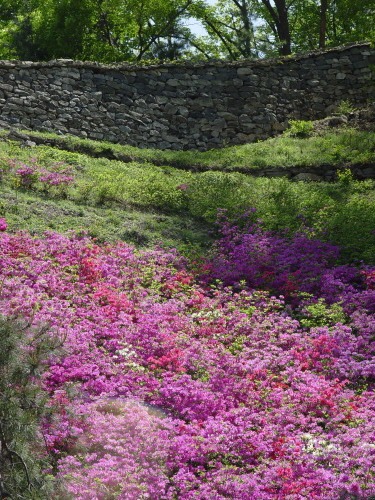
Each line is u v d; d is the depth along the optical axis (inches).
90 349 490.0
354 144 960.3
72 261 614.9
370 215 745.6
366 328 528.1
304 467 384.8
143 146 1043.9
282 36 1641.2
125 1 1536.7
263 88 1118.4
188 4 1641.2
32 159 822.5
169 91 1077.8
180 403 442.0
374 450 386.3
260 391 455.8
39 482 318.0
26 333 330.0
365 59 1168.8
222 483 377.1
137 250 669.3
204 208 792.3
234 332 537.3
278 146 986.7
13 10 1673.2
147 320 531.8
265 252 663.1
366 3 1508.4
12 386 319.6
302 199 812.6
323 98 1148.5
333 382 467.5
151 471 374.9
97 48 1491.1
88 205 757.9
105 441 393.4
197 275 633.6
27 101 978.1
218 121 1089.4
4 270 573.6
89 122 1016.2
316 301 578.9
